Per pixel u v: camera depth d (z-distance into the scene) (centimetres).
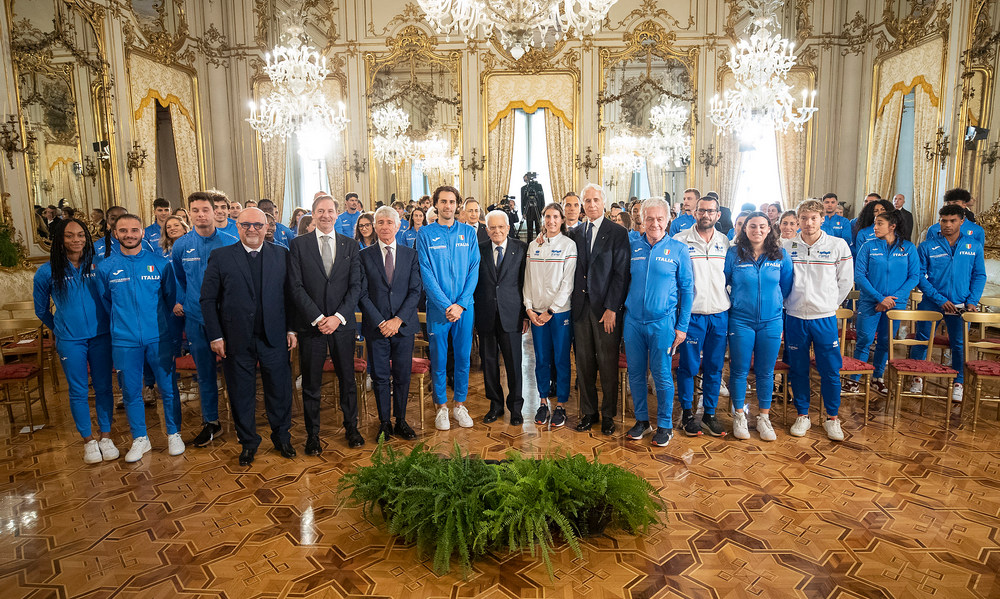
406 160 1143
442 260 402
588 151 1120
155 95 968
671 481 328
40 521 292
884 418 429
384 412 395
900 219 468
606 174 1125
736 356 388
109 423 378
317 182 1159
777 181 1127
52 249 351
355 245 384
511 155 1130
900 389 419
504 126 1125
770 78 832
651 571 245
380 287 387
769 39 807
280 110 880
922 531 273
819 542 264
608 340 393
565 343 417
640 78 1102
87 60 810
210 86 1106
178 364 421
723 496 309
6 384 417
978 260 477
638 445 383
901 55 973
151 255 373
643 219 375
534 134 1132
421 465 282
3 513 300
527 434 405
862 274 482
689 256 370
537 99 1117
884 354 487
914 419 426
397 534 274
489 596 230
